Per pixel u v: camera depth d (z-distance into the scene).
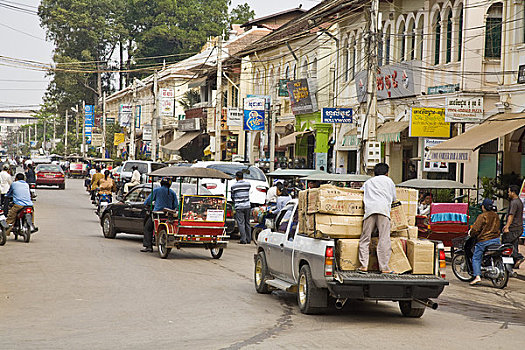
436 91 26.50
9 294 11.83
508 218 15.40
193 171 17.84
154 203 18.03
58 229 24.08
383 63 30.61
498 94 24.12
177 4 93.56
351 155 34.66
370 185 10.13
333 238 10.12
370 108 22.61
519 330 9.99
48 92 107.25
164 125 71.25
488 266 14.84
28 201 19.80
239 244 21.69
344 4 30.95
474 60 24.50
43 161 71.38
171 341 8.51
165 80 72.38
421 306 10.51
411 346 8.52
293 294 12.66
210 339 8.65
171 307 10.90
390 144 30.62
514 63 23.25
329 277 9.75
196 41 87.44
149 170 35.81
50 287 12.59
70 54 96.94
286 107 43.09
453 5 25.80
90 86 106.44
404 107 29.06
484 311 11.70
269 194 22.48
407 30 28.84
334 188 10.35
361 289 9.70
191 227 16.94
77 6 94.00
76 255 17.28
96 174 36.62
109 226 21.53
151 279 13.81
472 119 23.44
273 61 44.59
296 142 39.94
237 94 52.50
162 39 93.75
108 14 96.31
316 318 10.30
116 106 98.69
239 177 22.16
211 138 52.19
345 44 34.69
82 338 8.62
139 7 95.56
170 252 18.83
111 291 12.30
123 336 8.77
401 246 10.08
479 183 24.91
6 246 18.72
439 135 23.95
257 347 8.21
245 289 13.01
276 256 11.91
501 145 23.94
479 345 8.77
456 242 16.45
